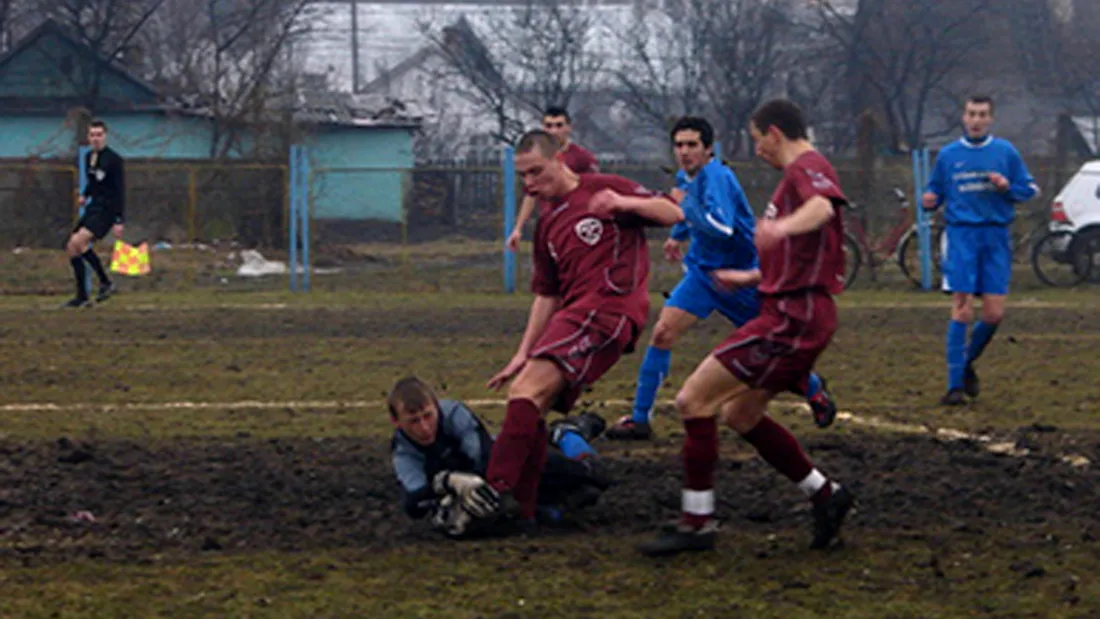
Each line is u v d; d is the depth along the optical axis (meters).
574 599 10.89
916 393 22.88
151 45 107.56
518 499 13.20
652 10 120.75
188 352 29.38
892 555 12.09
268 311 40.22
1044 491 14.69
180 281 53.06
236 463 16.69
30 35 89.50
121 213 42.09
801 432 18.84
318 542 12.83
